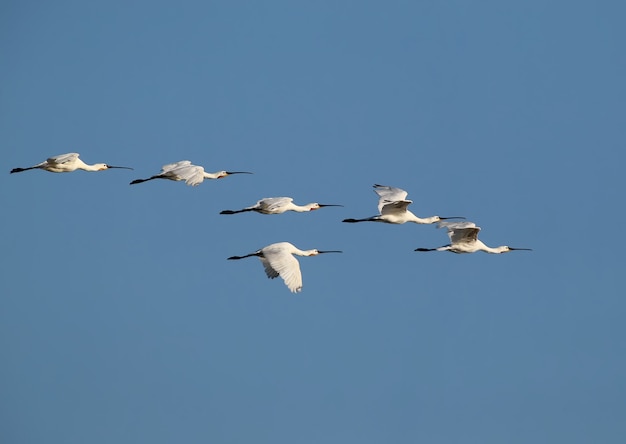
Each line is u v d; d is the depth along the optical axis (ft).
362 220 189.16
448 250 188.85
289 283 167.43
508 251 191.31
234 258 172.35
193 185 181.78
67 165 188.85
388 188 188.65
